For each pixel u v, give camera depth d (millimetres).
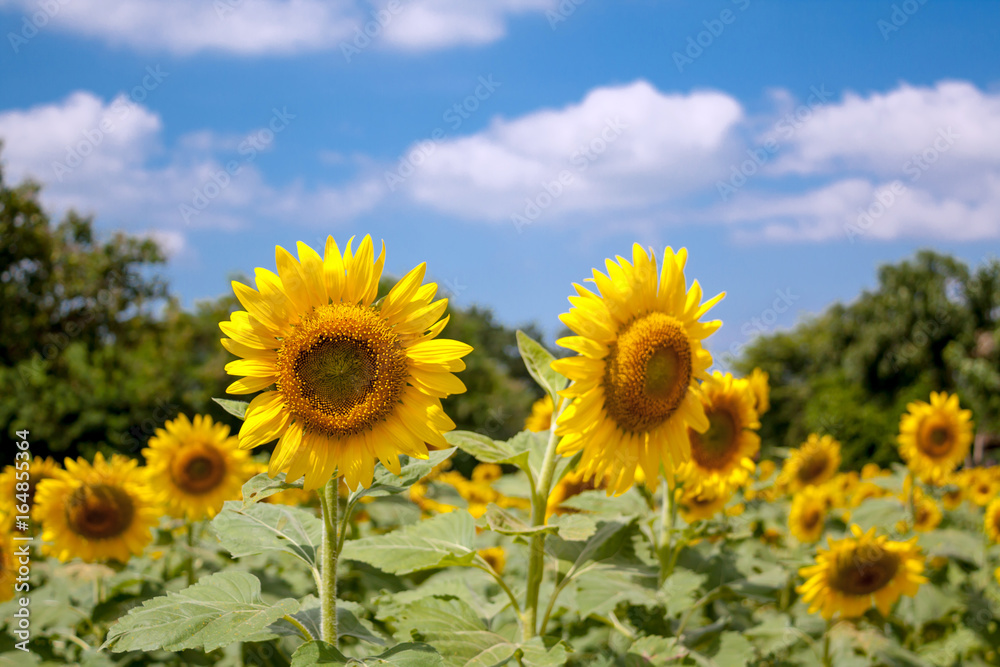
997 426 32562
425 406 2521
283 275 2459
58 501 4949
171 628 2203
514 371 45562
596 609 3717
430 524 3379
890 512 6902
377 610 4305
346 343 2451
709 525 4641
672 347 2984
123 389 27641
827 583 4863
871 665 4828
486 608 3592
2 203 29234
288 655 4160
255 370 2461
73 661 3930
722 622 4133
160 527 5973
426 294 2572
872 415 27641
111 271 32094
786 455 7883
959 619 6125
